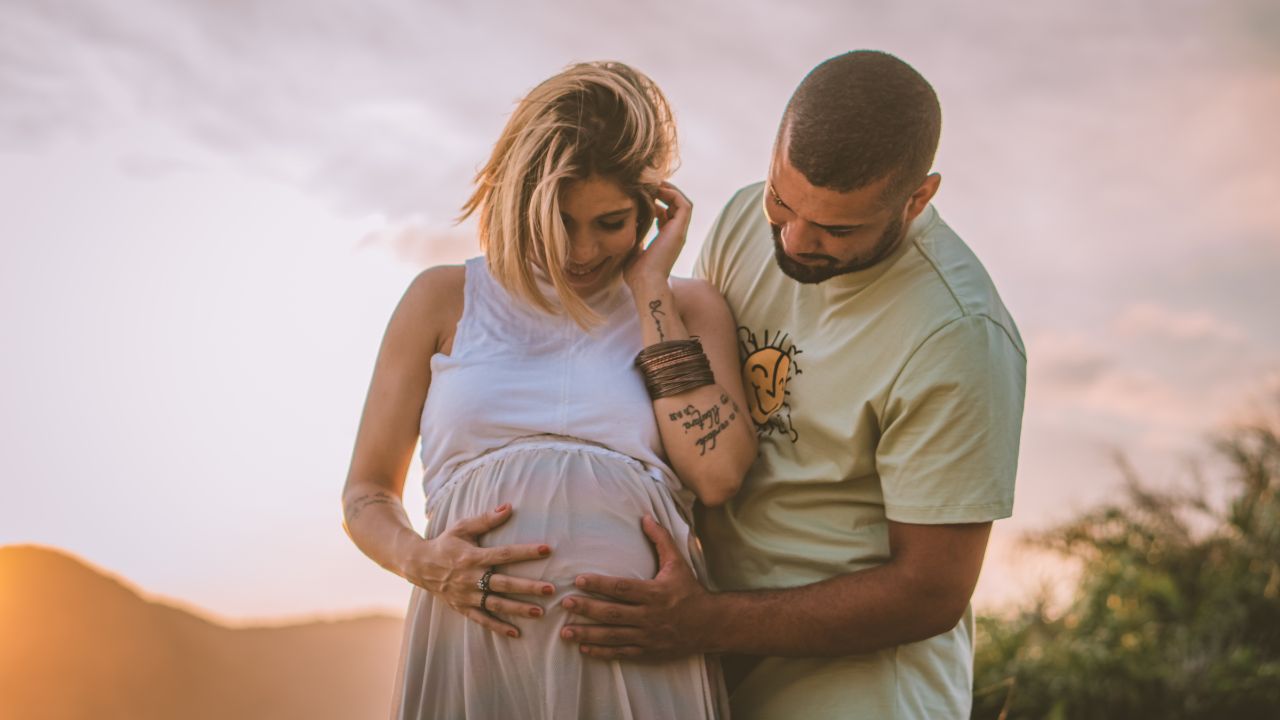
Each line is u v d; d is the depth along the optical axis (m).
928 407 2.23
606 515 2.14
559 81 2.19
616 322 2.33
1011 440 2.25
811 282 2.29
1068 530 6.67
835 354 2.33
